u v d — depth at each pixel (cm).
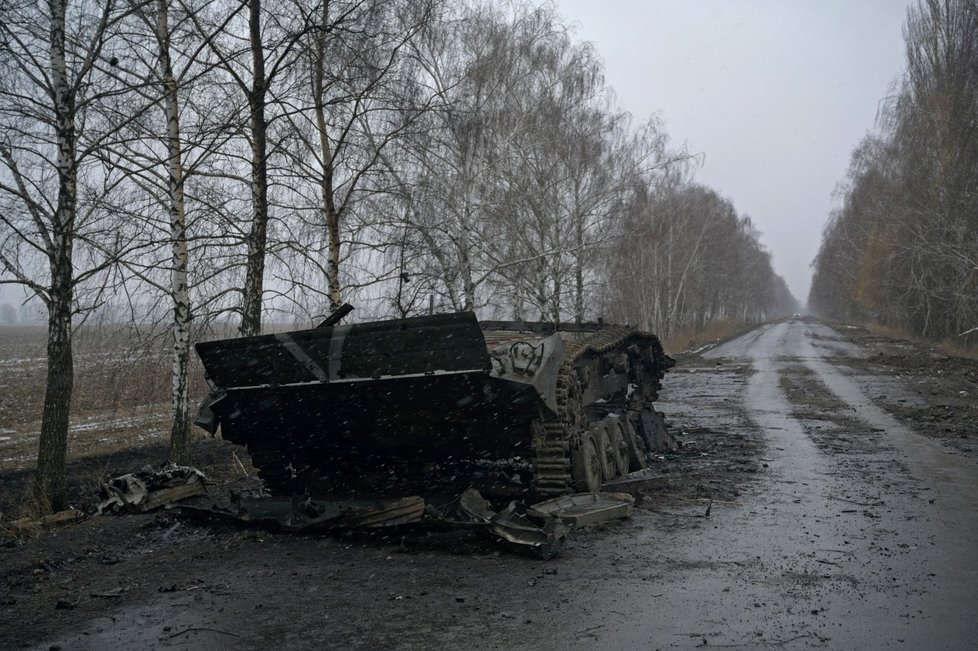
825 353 4138
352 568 657
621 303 3753
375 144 1455
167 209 1127
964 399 2052
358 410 830
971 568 637
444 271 1725
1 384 2775
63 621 546
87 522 852
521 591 587
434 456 909
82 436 1574
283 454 922
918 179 4106
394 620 528
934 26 3878
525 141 2233
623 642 481
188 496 938
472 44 2023
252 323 1216
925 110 3956
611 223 2642
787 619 520
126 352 1150
